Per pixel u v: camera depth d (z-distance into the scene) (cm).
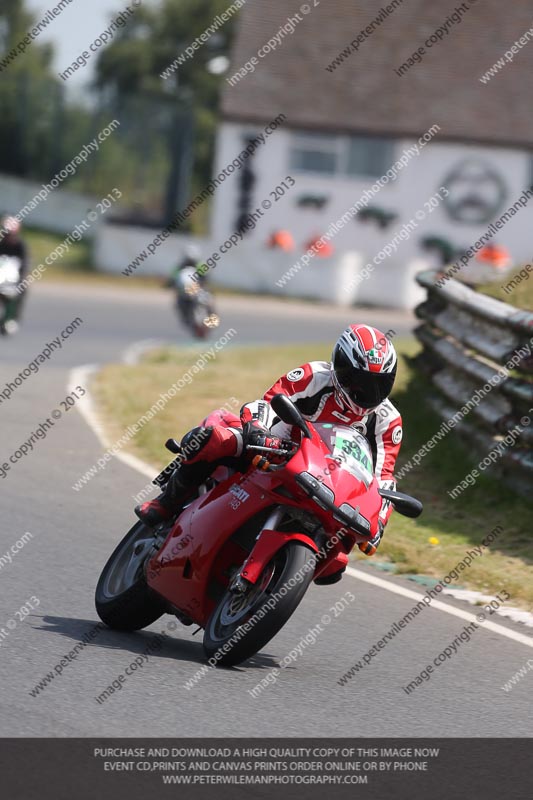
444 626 2475
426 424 4338
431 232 13350
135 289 11419
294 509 1998
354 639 2323
